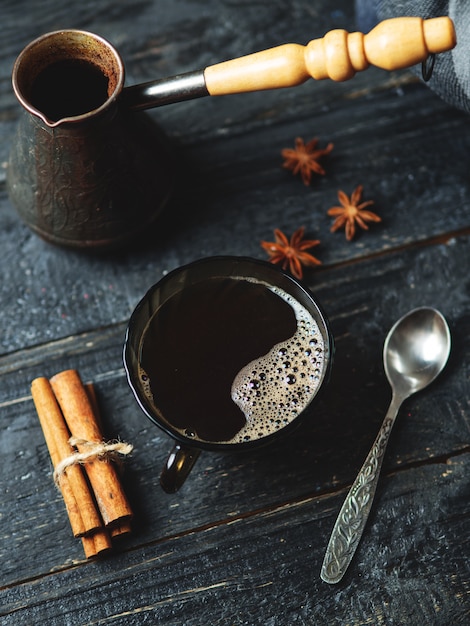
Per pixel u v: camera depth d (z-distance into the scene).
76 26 0.59
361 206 0.54
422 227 0.55
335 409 0.51
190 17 0.59
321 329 0.47
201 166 0.56
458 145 0.56
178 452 0.45
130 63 0.59
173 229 0.55
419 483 0.50
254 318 0.49
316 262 0.53
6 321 0.53
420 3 0.49
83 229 0.51
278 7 0.59
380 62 0.43
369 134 0.57
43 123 0.45
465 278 0.54
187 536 0.49
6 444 0.51
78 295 0.54
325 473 0.50
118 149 0.48
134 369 0.46
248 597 0.48
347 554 0.48
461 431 0.51
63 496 0.49
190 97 0.46
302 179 0.56
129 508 0.48
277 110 0.57
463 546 0.49
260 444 0.44
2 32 0.59
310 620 0.48
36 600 0.48
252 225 0.55
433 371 0.51
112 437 0.51
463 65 0.49
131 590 0.49
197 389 0.47
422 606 0.48
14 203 0.52
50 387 0.51
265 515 0.50
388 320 0.53
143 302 0.47
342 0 0.59
